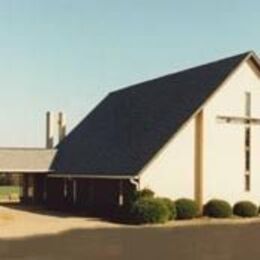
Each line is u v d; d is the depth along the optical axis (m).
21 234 31.53
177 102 43.38
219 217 39.03
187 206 38.22
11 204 53.22
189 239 30.16
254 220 38.53
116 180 41.00
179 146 39.78
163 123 42.09
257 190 42.34
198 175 40.22
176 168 39.59
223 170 41.12
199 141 40.34
